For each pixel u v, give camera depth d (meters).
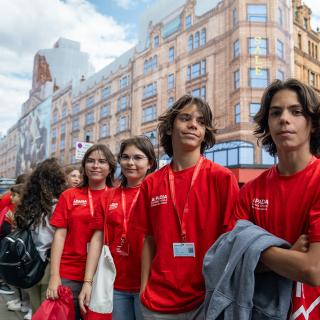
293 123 1.67
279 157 1.74
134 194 2.88
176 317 1.94
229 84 23.88
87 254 2.99
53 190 3.50
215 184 2.03
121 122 35.41
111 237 2.80
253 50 23.08
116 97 36.66
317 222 1.47
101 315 2.52
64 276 3.04
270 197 1.71
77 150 14.88
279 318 1.49
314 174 1.62
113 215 2.80
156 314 1.98
